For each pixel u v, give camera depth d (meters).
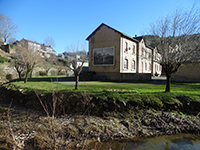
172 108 8.14
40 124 7.14
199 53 8.63
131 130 6.80
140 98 8.45
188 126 7.20
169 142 6.08
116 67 22.52
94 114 7.91
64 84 14.75
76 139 5.96
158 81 20.25
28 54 15.86
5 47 40.88
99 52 24.39
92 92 9.34
